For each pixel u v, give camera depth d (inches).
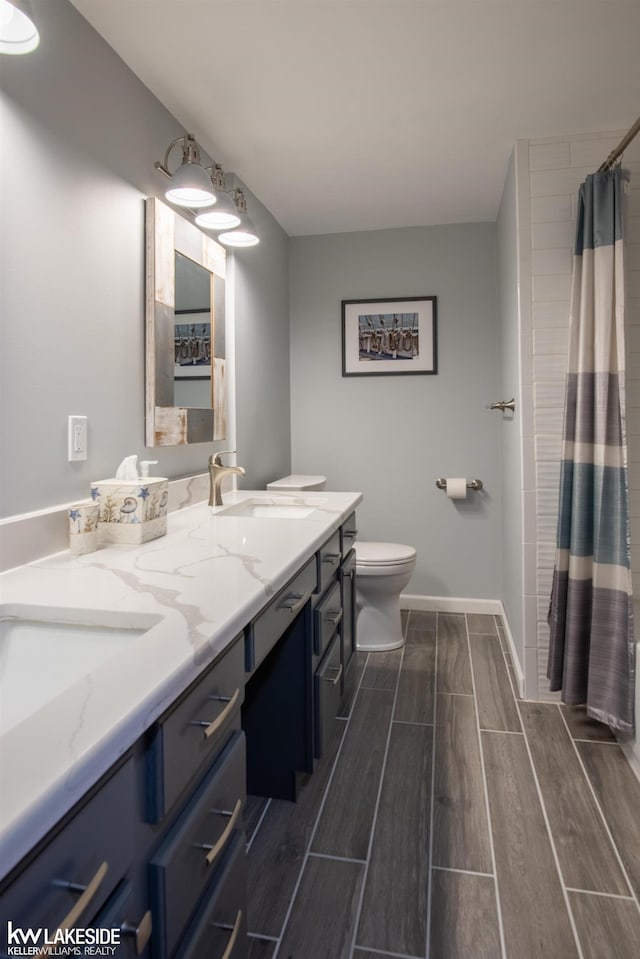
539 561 95.3
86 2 59.2
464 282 134.7
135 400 71.6
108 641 38.7
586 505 84.0
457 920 52.8
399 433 139.5
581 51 70.4
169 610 37.9
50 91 56.0
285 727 69.4
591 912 53.5
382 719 89.4
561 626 87.5
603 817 66.5
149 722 26.2
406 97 80.1
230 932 37.2
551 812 67.4
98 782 24.2
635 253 93.0
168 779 29.7
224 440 98.7
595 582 82.3
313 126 87.5
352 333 139.9
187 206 73.7
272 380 127.2
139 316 72.4
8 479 51.1
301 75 73.7
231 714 39.7
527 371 94.6
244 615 38.5
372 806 68.9
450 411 136.9
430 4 61.7
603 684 81.3
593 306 83.5
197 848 32.7
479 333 134.6
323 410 142.4
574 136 91.8
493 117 86.1
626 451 79.5
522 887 56.5
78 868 22.7
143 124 73.8
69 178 58.9
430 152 97.7
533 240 93.5
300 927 52.2
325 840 63.2
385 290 138.2
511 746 81.5
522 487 95.3
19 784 19.7
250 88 76.5
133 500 58.3
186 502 83.4
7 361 50.7
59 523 55.6
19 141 51.9
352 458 141.9
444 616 136.4
